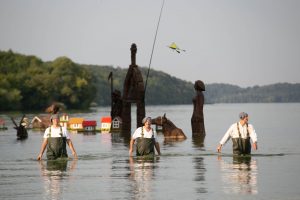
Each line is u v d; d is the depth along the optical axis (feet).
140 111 378.12
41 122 455.63
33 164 190.70
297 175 160.97
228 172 167.63
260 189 140.87
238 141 207.62
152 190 141.28
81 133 389.80
